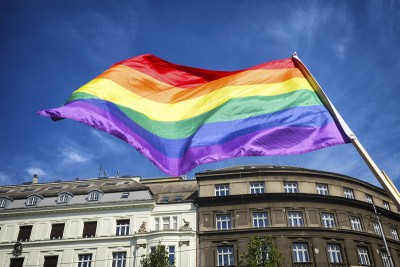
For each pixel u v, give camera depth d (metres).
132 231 45.34
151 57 11.58
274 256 35.53
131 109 10.05
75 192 50.03
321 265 42.88
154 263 37.34
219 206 46.53
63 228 47.09
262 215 46.09
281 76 11.02
